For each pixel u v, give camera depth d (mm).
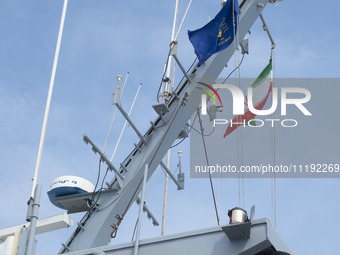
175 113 13891
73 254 7469
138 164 13570
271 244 6539
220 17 14109
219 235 6805
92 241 12594
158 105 13664
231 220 6621
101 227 12781
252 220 6684
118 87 13516
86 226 12930
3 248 7148
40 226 8812
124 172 13633
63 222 8758
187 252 6844
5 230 7613
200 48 14117
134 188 13344
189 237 6945
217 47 13922
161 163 14367
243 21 14641
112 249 7316
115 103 13320
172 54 13898
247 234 6570
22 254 7121
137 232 7320
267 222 6625
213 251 6715
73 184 13211
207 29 14250
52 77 10773
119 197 13164
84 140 13180
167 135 13773
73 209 13406
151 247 7098
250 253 6594
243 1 14992
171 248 6969
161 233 15070
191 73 14453
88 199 13266
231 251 6625
